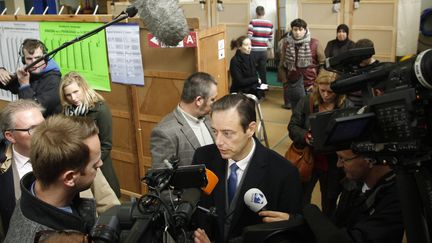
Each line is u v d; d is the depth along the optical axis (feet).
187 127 7.79
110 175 10.16
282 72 19.56
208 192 4.58
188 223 3.71
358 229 3.99
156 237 3.43
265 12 25.44
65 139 4.10
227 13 25.03
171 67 10.71
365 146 3.33
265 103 23.72
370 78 3.55
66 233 3.09
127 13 6.01
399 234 3.96
